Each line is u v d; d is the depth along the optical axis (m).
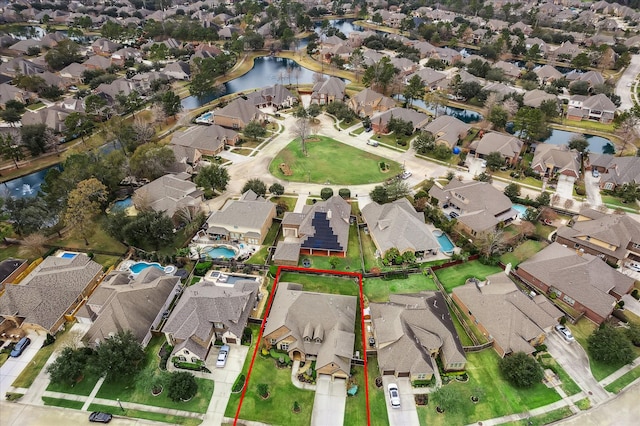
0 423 58.91
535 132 138.12
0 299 73.62
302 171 124.44
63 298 75.56
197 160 128.88
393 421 59.03
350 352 64.56
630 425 59.50
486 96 173.62
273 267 84.69
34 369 66.31
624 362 66.25
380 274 84.25
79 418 59.66
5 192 114.25
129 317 69.69
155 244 90.56
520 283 83.94
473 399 61.78
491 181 119.62
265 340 69.44
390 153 136.88
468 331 72.50
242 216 94.50
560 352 69.62
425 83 194.88
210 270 85.81
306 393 62.62
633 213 107.00
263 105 173.38
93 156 114.62
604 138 152.00
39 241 87.94
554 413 60.53
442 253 91.38
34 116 146.12
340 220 95.44
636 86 195.62
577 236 93.19
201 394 62.50
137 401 61.81
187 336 66.81
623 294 79.12
